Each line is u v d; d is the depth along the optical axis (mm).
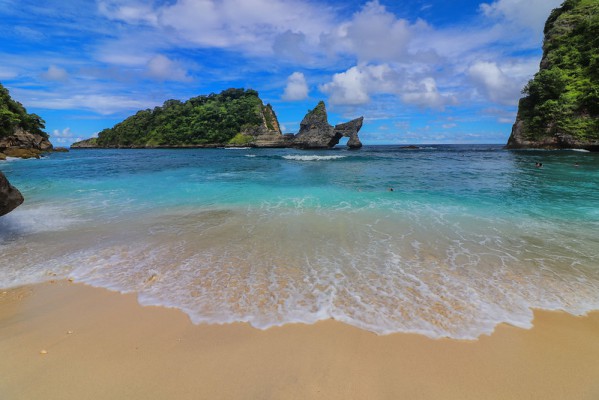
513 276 5012
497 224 7887
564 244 6449
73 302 4336
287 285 4719
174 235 7180
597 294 4469
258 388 2766
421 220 8289
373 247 6312
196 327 3709
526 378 2904
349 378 2895
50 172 22062
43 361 3127
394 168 23281
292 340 3447
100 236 7148
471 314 3955
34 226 7934
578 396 2695
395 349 3291
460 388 2781
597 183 14180
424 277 4965
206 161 34031
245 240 6793
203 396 2670
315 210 9500
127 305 4234
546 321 3828
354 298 4328
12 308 4199
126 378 2883
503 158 31641
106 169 24203
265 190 13211
